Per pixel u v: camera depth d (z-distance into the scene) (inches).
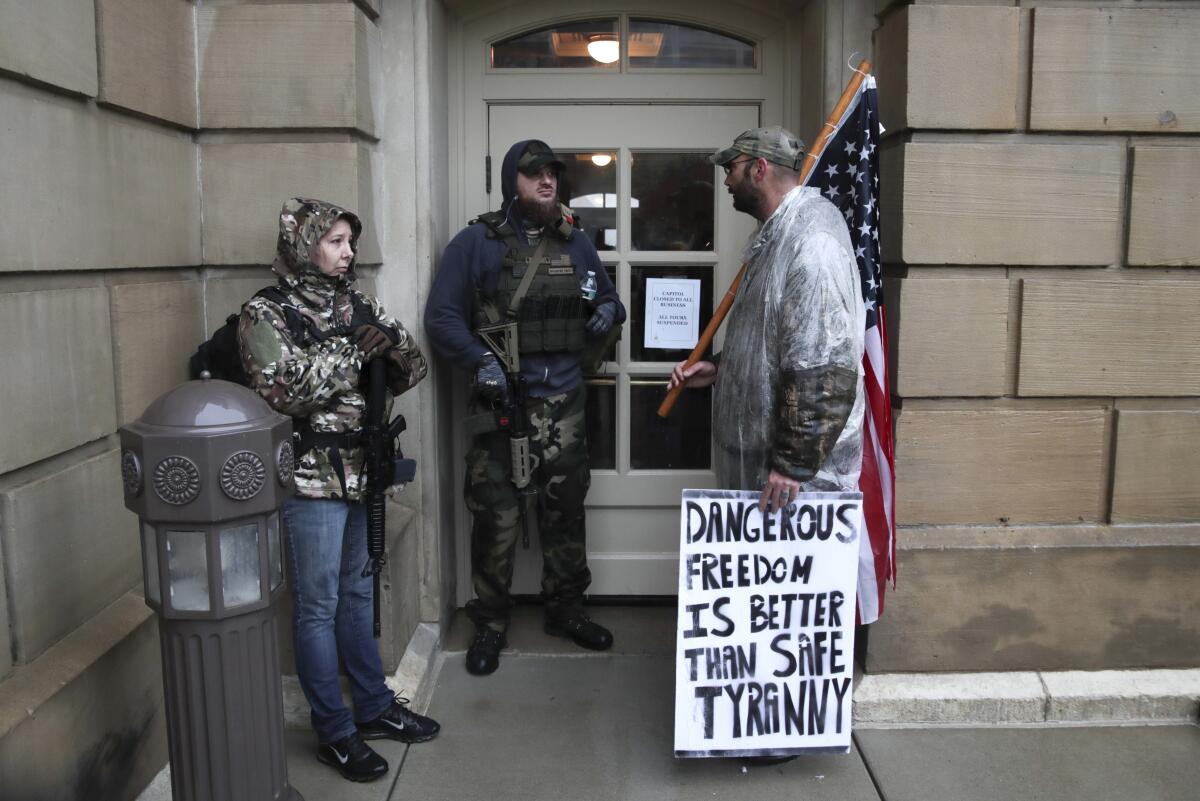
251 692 76.4
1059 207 115.2
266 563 75.1
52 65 80.4
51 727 77.2
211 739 75.7
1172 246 115.9
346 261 95.8
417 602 131.3
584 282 128.0
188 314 108.6
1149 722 118.4
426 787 104.7
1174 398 118.7
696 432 148.7
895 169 116.9
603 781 106.2
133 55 95.0
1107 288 116.0
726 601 101.7
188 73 109.3
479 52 140.6
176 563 72.8
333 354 93.8
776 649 102.7
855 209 106.8
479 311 125.0
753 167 101.1
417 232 125.3
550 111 142.1
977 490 119.2
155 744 96.2
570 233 127.0
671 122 142.6
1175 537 119.3
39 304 79.7
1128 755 111.1
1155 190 115.0
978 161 114.2
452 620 144.6
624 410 147.6
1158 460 119.1
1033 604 119.2
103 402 89.8
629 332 146.3
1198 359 117.3
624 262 144.9
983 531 119.3
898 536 118.4
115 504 92.0
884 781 106.3
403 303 126.0
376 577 102.0
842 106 105.7
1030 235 115.5
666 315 145.8
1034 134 115.2
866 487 109.1
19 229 76.1
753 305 101.0
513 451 124.3
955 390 117.3
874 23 124.6
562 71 141.3
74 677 80.4
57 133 81.6
